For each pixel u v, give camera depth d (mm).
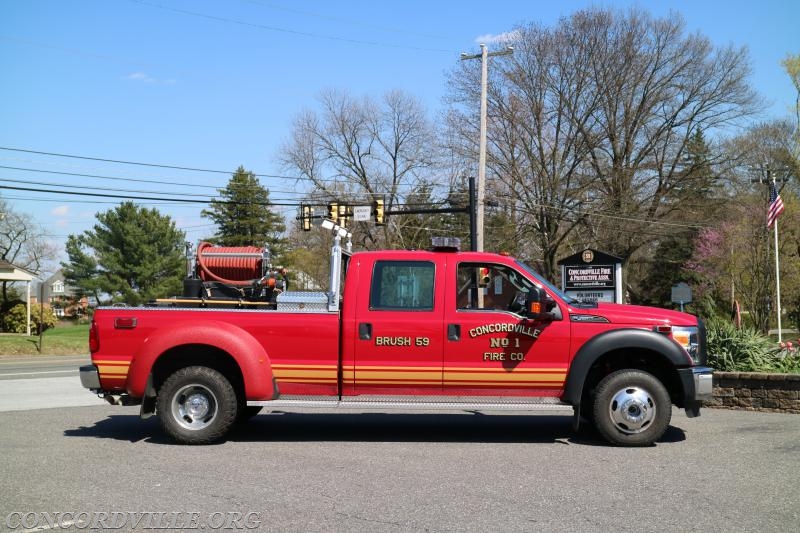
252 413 9055
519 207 40469
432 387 7750
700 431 8516
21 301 42688
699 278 40875
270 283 8344
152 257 52844
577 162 40750
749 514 5246
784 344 11820
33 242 69500
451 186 44531
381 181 51000
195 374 7723
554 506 5441
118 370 7812
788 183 36562
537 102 39969
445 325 7691
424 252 7953
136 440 8047
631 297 53781
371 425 9125
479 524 5020
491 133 40219
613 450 7480
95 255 53688
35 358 27188
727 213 40219
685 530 4898
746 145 41156
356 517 5176
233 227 60188
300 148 50750
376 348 7711
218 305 8109
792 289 28453
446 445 7785
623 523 5043
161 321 7824
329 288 7918
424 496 5711
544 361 7637
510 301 7984
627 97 41094
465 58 27578
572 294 19188
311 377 7750
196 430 7727
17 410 10438
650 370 8055
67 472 6508
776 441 7914
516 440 8078
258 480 6215
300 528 4945
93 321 7891
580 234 42281
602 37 39906
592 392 7738
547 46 39812
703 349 7883
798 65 32531
